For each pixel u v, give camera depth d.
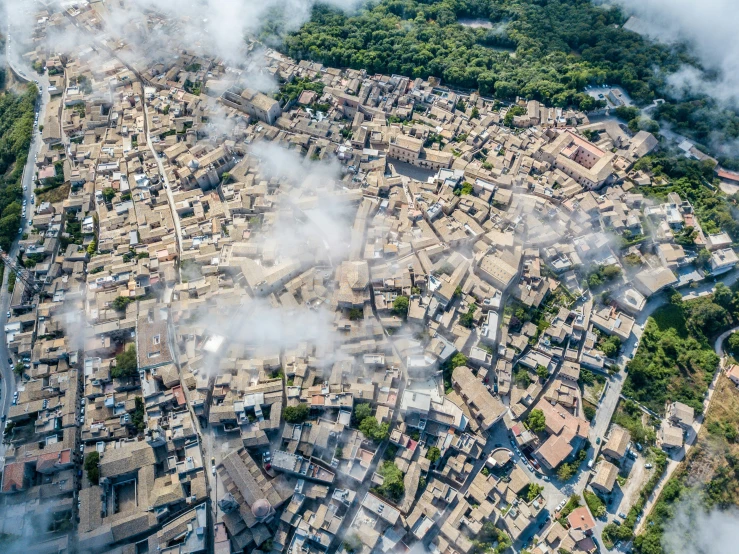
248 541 186.88
